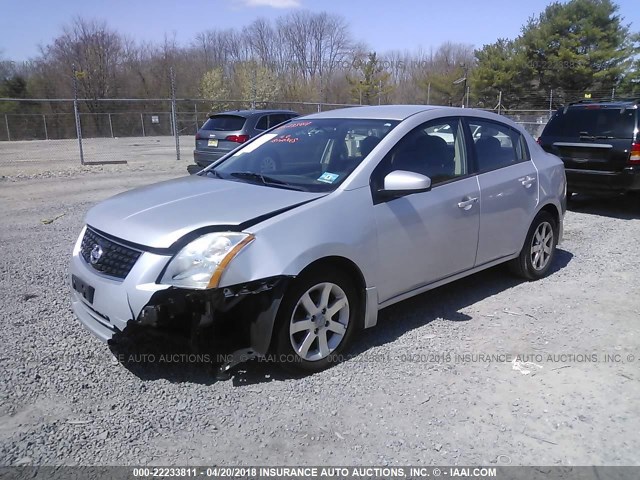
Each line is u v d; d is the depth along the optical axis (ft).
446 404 10.50
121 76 164.25
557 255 20.84
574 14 129.49
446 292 16.66
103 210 12.16
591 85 129.90
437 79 153.28
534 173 16.96
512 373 11.69
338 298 11.87
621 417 10.11
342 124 14.60
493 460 8.93
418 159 13.66
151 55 172.35
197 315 10.08
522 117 109.19
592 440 9.45
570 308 15.35
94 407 10.21
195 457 8.93
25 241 22.18
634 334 13.64
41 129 121.70
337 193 11.93
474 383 11.27
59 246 21.40
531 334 13.62
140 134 130.41
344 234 11.55
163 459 8.87
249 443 9.29
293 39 200.64
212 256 10.03
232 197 11.93
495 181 15.43
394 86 157.38
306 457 8.98
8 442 9.18
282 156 14.25
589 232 24.82
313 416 10.06
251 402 10.47
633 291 16.75
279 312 10.77
